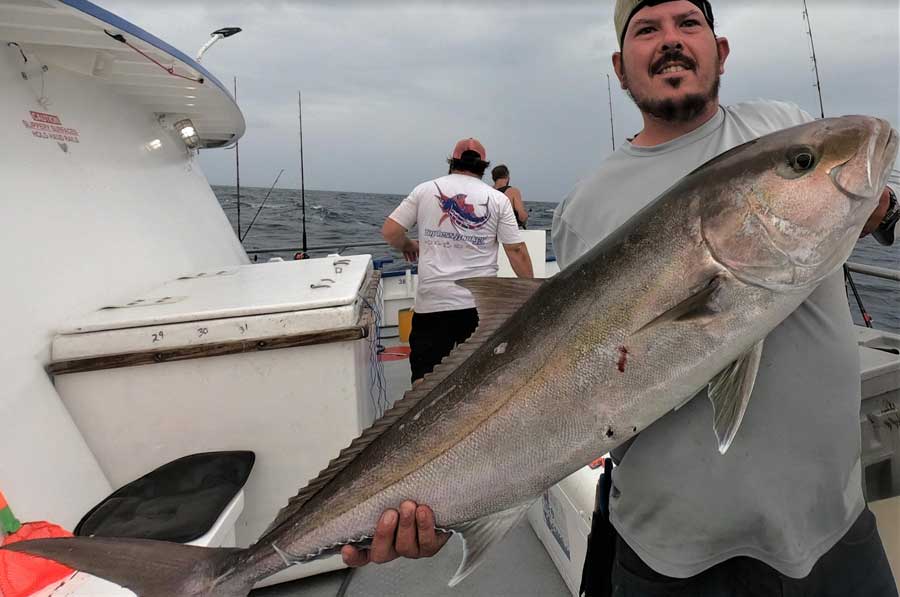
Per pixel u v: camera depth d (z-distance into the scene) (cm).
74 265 260
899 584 176
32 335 213
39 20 251
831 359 129
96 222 299
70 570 163
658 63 142
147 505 192
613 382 124
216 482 205
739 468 127
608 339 124
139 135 414
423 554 143
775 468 126
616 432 125
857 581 136
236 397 227
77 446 210
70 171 296
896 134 116
